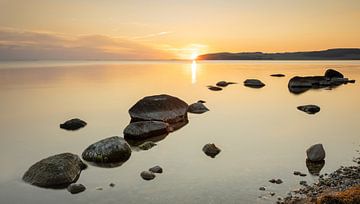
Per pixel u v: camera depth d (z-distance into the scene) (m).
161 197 15.56
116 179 17.86
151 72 137.00
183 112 33.22
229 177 17.95
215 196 15.50
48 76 102.94
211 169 19.33
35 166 17.98
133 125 26.67
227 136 27.44
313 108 39.41
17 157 22.17
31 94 57.28
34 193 16.05
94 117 36.44
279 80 86.88
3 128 31.20
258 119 34.97
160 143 25.14
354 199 12.35
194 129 30.02
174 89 66.19
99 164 20.17
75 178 17.66
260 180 17.31
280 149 23.38
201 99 50.88
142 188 16.66
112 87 70.06
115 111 40.34
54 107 43.50
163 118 31.09
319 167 19.19
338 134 27.75
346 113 38.28
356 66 162.62
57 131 29.83
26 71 136.38
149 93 59.09
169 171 19.08
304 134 27.94
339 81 73.94
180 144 24.92
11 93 58.62
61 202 15.17
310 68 149.00
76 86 71.62
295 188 16.00
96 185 17.05
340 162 20.03
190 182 17.34
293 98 52.00
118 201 15.20
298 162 20.27
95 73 124.12
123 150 21.11
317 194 14.87
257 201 14.72
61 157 18.45
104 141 21.38
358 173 17.50
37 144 25.44
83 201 15.23
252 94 57.41
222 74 117.69
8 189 16.61
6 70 145.00
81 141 26.20
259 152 22.69
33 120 35.09
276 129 30.03
